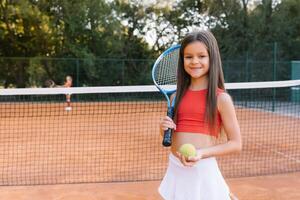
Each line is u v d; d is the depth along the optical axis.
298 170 6.39
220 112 2.30
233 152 2.30
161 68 2.84
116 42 23.94
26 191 5.14
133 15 25.89
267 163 6.88
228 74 19.08
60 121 12.91
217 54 2.31
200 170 2.33
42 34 22.91
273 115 14.61
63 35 23.16
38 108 16.95
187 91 2.39
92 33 23.50
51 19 23.06
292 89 18.08
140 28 26.02
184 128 2.35
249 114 14.95
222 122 2.33
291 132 10.58
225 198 2.37
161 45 26.66
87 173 6.10
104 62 21.48
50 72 21.09
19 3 22.23
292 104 17.97
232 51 24.27
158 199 4.85
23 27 22.88
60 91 8.17
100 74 21.39
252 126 11.80
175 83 2.80
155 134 10.16
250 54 23.14
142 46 26.11
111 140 9.17
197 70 2.29
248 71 18.95
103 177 5.87
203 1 26.02
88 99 20.28
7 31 22.80
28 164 6.69
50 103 18.42
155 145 8.55
